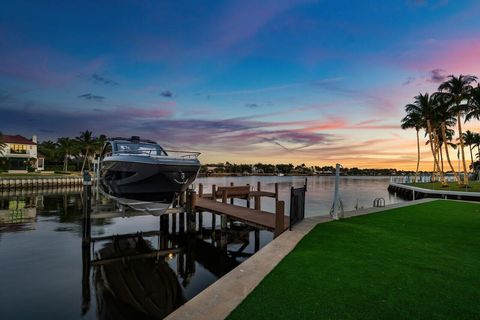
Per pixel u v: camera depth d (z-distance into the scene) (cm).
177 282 966
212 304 414
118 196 1387
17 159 6069
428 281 502
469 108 3475
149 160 1182
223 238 1355
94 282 921
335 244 749
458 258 635
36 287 859
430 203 1719
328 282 495
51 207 2622
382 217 1183
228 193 2039
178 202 1681
